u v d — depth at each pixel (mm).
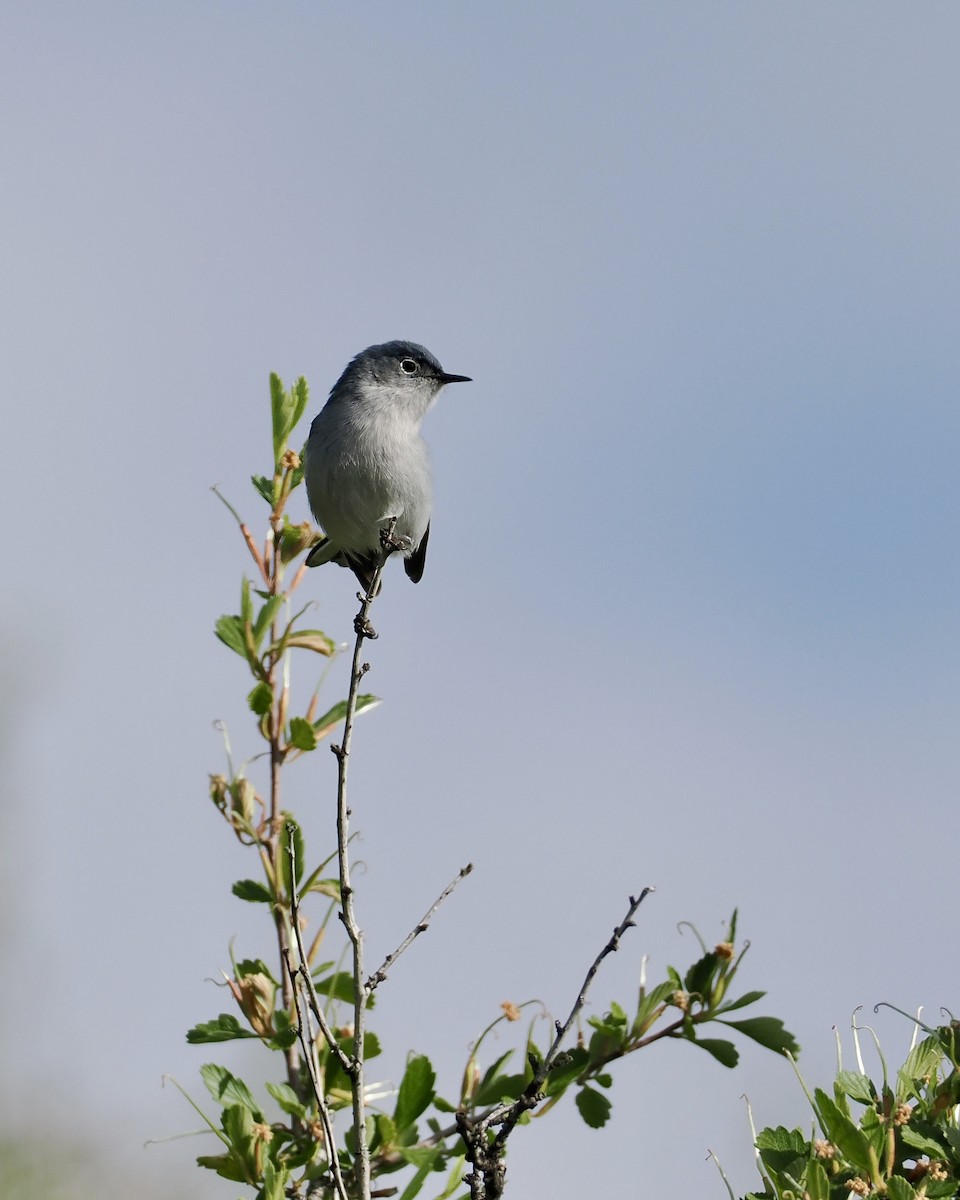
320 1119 7246
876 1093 6902
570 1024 7344
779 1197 6508
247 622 9062
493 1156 7164
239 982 8320
